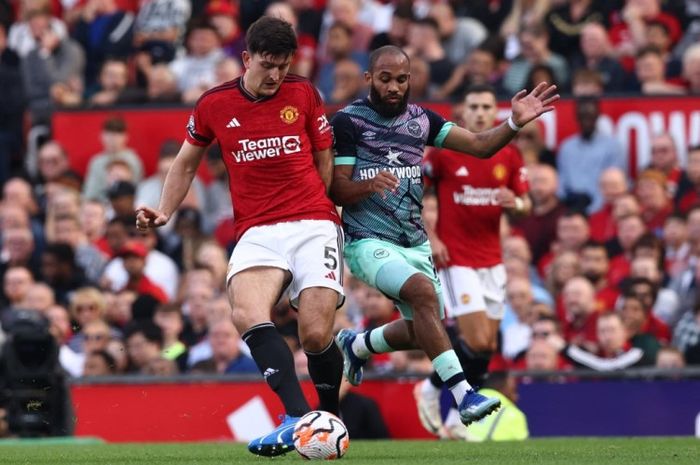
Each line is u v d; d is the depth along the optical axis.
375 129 25.98
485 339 33.47
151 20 61.03
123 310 45.56
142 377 38.16
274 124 24.22
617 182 47.84
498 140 25.59
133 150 52.69
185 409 37.91
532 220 47.75
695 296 43.25
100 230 50.91
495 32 58.03
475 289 33.41
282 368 23.41
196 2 62.44
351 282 44.19
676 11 55.03
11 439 35.62
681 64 53.03
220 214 51.16
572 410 37.00
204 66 57.12
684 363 40.91
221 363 40.72
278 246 24.09
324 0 60.34
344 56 55.03
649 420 36.69
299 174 24.30
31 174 55.59
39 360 36.16
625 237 45.44
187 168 24.98
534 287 44.84
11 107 59.28
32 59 60.31
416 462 23.14
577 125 49.44
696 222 44.06
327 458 23.20
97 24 62.34
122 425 38.06
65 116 53.38
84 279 48.97
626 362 39.00
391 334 27.50
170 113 52.44
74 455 27.61
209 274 44.19
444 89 52.88
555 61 53.38
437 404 34.75
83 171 53.22
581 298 42.06
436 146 26.50
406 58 25.89
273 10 57.91
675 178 48.50
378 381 37.25
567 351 39.50
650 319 41.31
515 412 35.16
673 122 48.97
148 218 24.34
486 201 33.59
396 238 26.19
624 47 54.41
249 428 37.69
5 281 47.75
